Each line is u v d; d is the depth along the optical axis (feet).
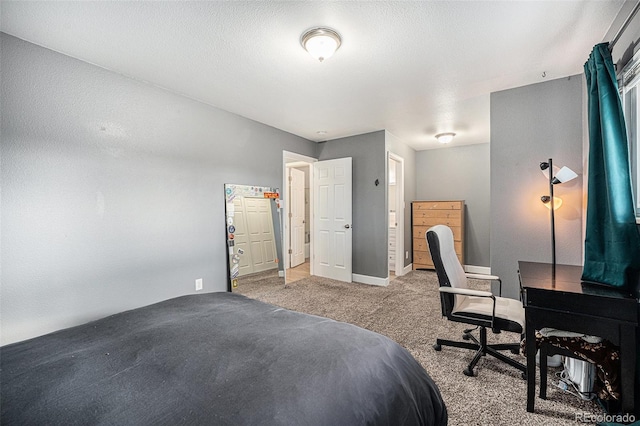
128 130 8.18
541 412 5.17
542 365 5.49
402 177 16.31
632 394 4.54
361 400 2.84
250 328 4.24
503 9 5.47
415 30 6.13
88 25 5.90
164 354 3.49
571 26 5.96
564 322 4.95
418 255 17.35
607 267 5.31
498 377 6.32
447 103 10.40
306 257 21.27
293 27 6.04
